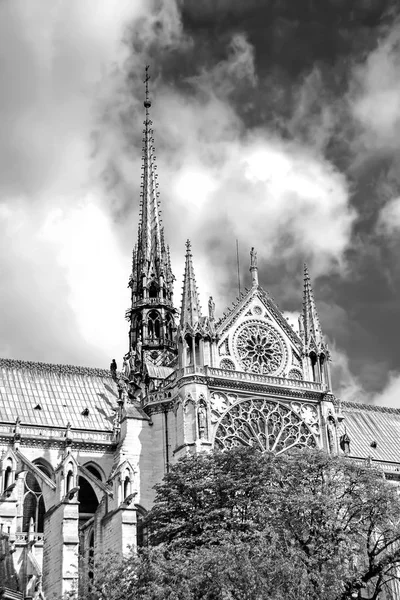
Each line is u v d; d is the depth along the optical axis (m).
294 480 74.94
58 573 79.69
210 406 95.94
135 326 120.25
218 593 60.62
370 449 122.56
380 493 72.56
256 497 74.06
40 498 95.12
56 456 100.44
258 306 103.94
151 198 127.75
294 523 69.19
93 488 95.44
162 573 61.66
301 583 62.09
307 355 103.88
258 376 99.31
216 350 99.19
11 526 81.69
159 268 122.44
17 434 97.88
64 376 111.88
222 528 70.06
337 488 75.69
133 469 90.25
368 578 71.94
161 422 99.56
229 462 77.69
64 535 80.69
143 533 92.75
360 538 73.31
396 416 133.12
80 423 104.88
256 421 97.75
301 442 99.19
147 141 132.25
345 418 127.19
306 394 101.06
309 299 107.38
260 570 61.41
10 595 75.38
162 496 78.88
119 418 101.62
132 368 113.31
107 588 64.44
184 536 72.94
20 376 108.81
